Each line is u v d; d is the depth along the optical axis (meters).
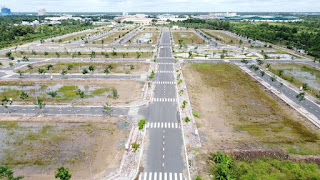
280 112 75.50
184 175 47.22
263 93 92.06
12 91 91.88
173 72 119.69
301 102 83.62
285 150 54.69
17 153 53.62
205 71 122.06
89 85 99.31
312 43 183.50
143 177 46.47
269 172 47.97
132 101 83.06
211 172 47.75
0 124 66.44
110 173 47.28
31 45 192.75
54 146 56.22
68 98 85.19
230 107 79.19
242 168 48.94
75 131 62.94
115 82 103.31
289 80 108.62
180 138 60.38
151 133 62.59
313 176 46.25
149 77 110.12
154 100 84.31
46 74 114.19
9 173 42.16
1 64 125.69
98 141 58.34
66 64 133.00
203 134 61.91
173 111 75.81
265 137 60.59
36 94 88.81
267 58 151.00
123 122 68.12
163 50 176.88
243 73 118.81
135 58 149.50
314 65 135.38
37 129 63.88
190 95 89.44
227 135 61.56
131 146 56.25
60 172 40.91
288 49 183.25
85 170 48.16
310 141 58.84
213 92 93.06
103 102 81.94
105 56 149.62
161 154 53.72
